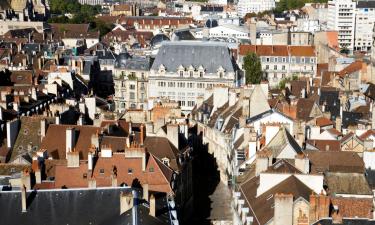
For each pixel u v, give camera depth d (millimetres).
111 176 196875
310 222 156125
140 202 169250
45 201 169500
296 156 186375
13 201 168625
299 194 161750
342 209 172250
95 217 165875
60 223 164625
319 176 174750
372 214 171500
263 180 178000
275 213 155875
